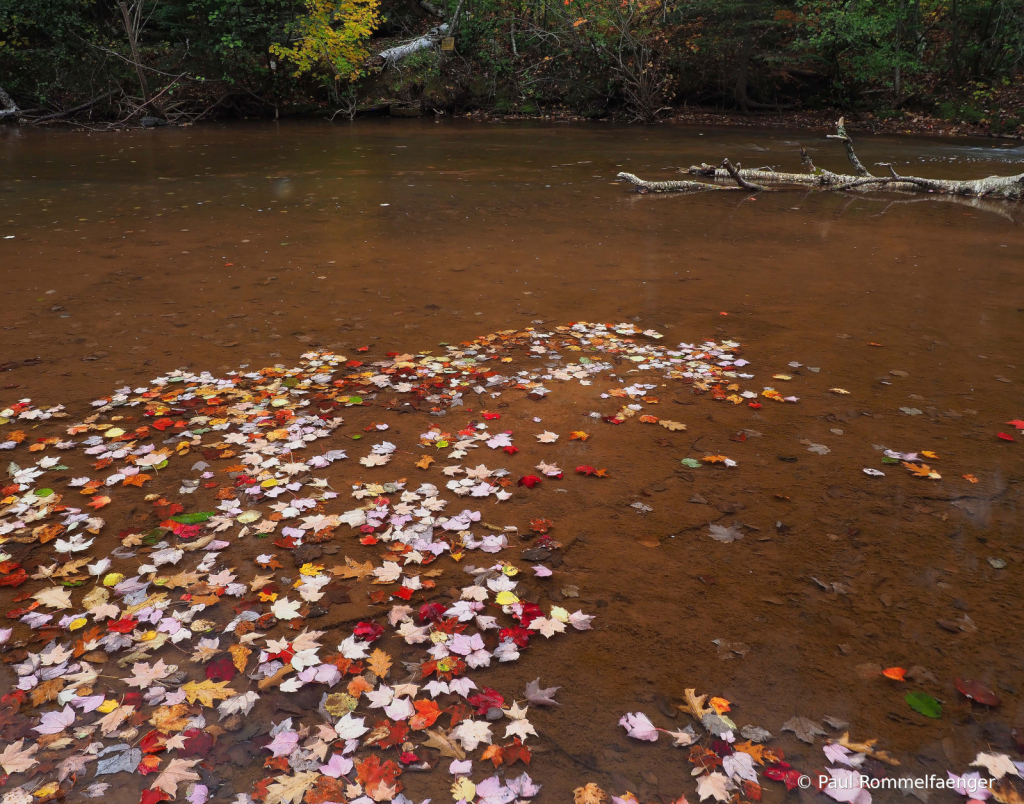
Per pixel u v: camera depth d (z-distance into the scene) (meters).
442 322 5.32
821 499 3.12
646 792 1.84
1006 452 3.52
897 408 3.99
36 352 4.65
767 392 4.15
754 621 2.43
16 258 6.94
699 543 2.83
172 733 1.98
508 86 23.03
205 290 6.01
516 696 2.14
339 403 4.00
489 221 8.82
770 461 3.43
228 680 2.17
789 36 22.47
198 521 2.93
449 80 23.06
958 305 5.73
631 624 2.42
